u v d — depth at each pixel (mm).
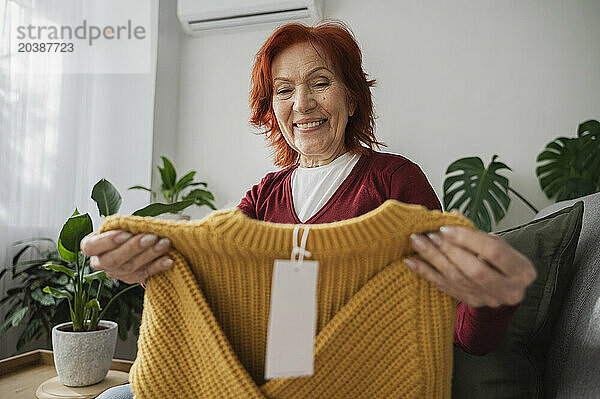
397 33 2652
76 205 2289
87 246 694
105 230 714
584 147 2148
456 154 2520
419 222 672
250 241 685
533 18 2453
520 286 621
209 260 739
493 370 1042
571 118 2363
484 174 2273
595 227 1084
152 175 2707
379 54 2672
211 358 715
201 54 3006
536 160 2373
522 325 1056
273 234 681
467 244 619
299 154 1348
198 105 2988
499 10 2506
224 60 2955
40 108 2102
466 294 675
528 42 2453
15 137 1988
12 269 1973
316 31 1141
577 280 1028
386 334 708
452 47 2562
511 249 612
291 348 627
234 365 700
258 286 731
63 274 2025
